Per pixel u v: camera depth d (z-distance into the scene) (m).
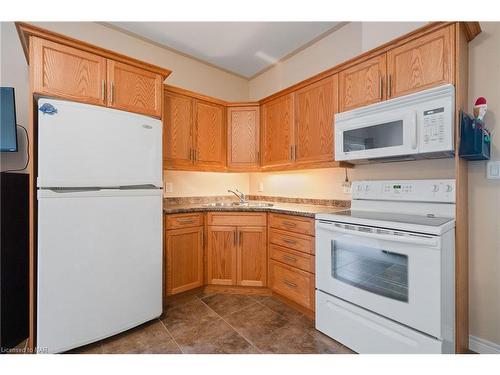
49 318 1.46
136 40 2.57
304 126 2.35
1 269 1.56
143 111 1.87
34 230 1.51
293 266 2.10
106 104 1.70
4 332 1.56
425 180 1.67
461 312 1.47
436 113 1.43
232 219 2.41
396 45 1.67
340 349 1.60
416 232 1.32
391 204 1.84
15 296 1.63
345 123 1.86
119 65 1.77
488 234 1.55
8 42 1.90
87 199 1.58
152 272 1.87
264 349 1.60
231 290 2.46
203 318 1.97
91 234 1.59
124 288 1.73
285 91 2.51
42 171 1.44
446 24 1.45
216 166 2.78
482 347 1.55
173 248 2.21
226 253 2.42
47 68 1.50
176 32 2.47
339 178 2.42
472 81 1.59
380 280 1.48
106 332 1.65
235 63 3.11
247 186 3.48
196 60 3.02
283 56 2.94
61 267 1.49
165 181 2.74
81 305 1.56
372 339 1.49
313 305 1.92
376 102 1.78
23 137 1.94
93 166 1.60
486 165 1.55
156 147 1.89
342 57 2.41
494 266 1.53
